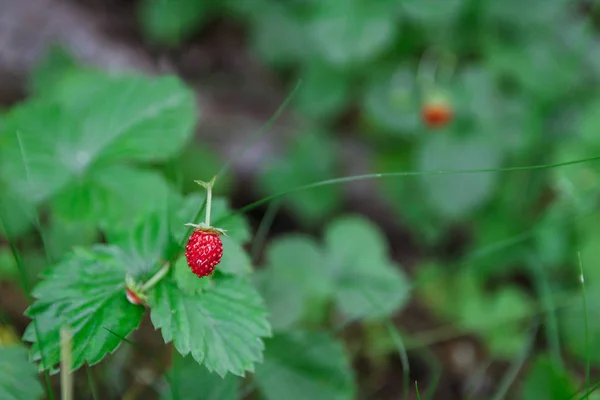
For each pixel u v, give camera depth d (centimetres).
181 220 40
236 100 71
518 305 55
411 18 62
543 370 47
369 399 52
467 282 58
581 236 56
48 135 45
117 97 46
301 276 52
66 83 51
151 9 74
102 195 44
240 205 64
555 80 64
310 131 67
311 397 44
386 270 52
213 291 38
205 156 60
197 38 77
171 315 38
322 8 58
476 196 58
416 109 62
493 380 53
